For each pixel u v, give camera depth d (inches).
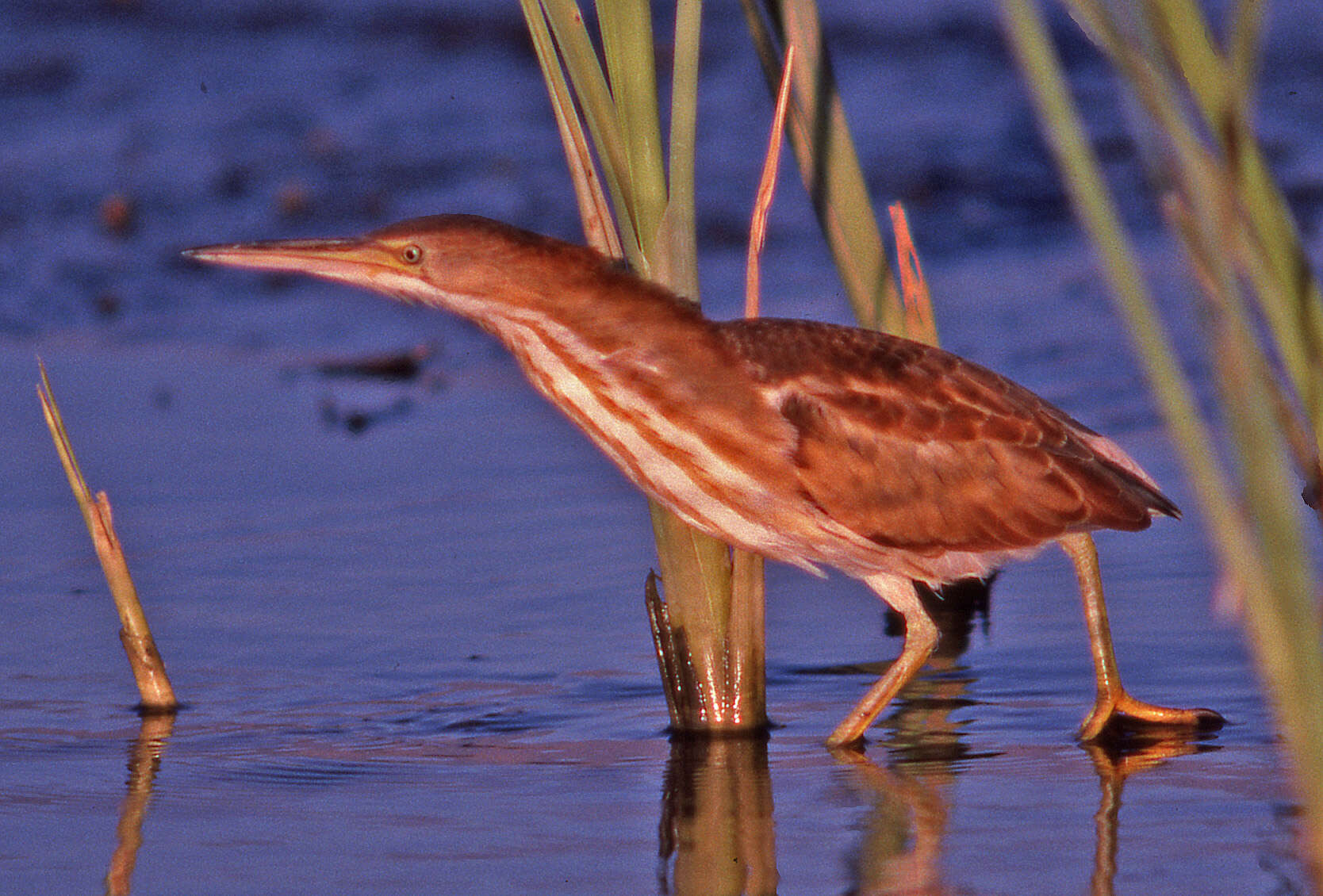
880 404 344.2
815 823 288.4
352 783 313.4
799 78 374.9
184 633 404.8
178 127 994.1
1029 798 298.4
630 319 333.7
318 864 273.1
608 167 339.3
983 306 681.0
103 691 368.5
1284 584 184.2
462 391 634.2
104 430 586.6
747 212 813.2
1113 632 388.2
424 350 667.4
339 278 341.7
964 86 986.1
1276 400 201.9
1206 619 392.2
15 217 866.1
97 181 911.0
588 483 523.5
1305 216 754.8
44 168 935.0
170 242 821.9
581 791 307.0
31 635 405.7
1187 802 293.3
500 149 922.7
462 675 374.0
